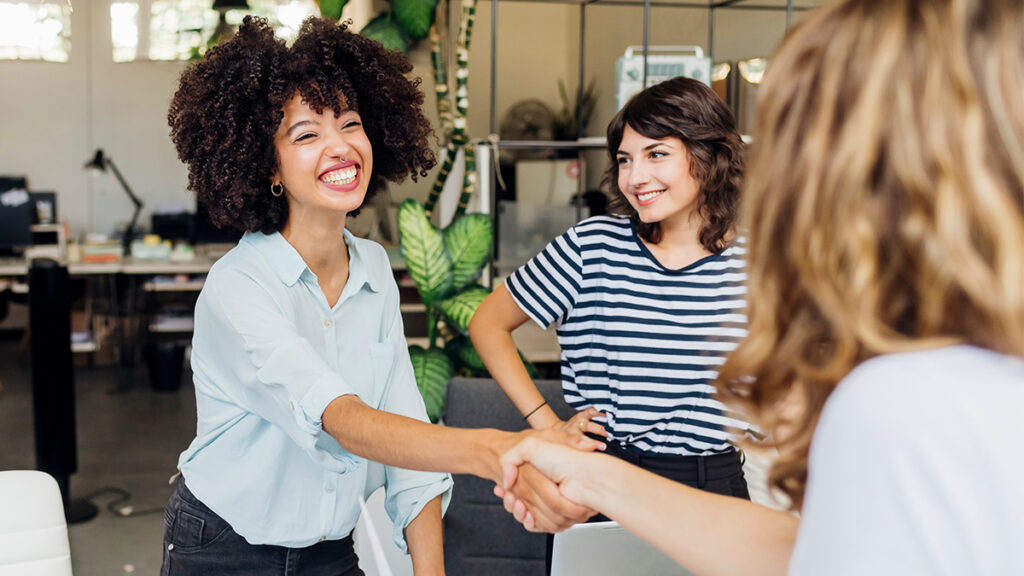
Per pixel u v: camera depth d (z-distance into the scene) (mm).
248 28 1254
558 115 7500
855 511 497
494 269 3105
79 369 6980
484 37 7590
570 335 1729
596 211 3297
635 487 883
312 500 1269
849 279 534
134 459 4719
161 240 7559
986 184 479
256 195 1243
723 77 3242
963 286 490
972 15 496
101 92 8148
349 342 1319
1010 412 488
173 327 6578
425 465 1041
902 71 505
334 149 1216
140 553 3416
